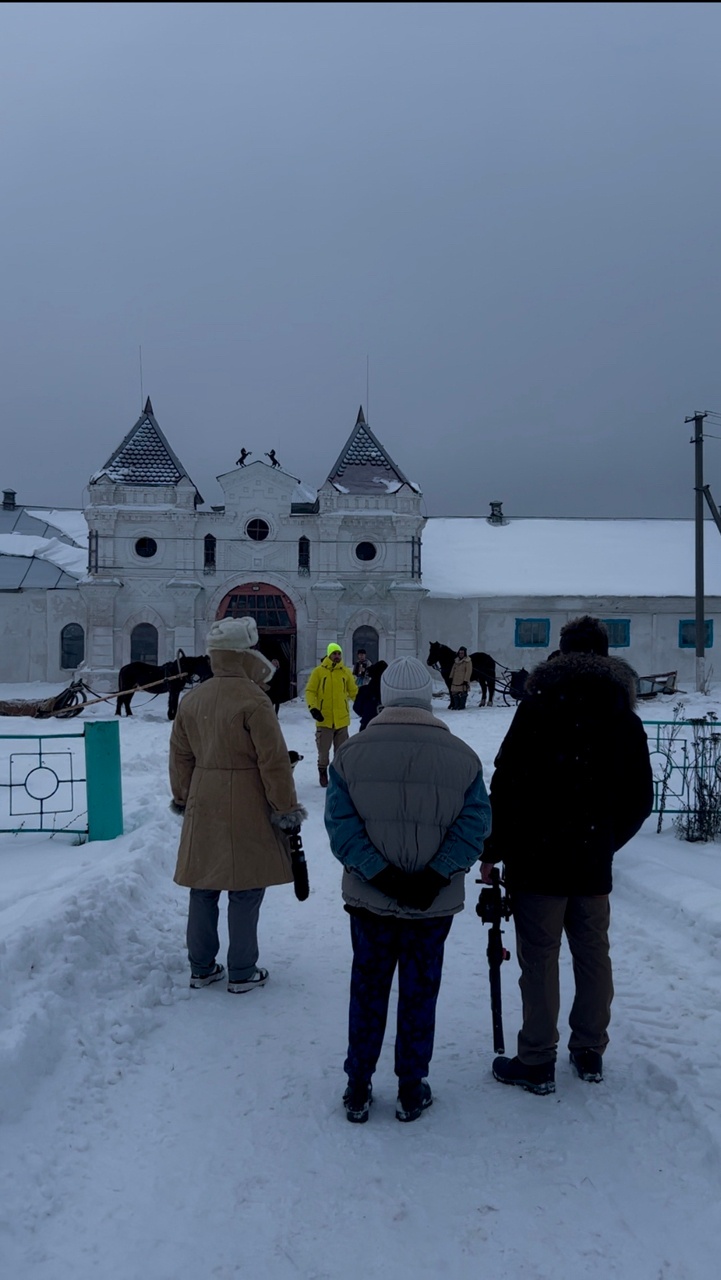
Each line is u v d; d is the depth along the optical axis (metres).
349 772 3.73
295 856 5.07
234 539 29.92
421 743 3.71
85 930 5.28
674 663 34.03
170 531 29.58
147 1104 3.88
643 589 34.03
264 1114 3.79
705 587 34.50
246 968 5.11
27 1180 3.26
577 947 4.02
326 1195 3.24
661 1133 3.60
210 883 4.95
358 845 3.68
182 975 5.31
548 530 39.44
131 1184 3.30
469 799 3.71
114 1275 2.83
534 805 3.89
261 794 5.06
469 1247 2.97
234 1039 4.51
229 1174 3.37
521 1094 3.94
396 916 3.70
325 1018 4.75
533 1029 3.94
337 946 5.89
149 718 22.47
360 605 30.64
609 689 3.94
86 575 29.94
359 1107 3.72
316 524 30.25
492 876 4.10
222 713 5.02
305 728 20.47
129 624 29.38
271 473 30.00
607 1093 3.91
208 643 5.22
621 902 6.59
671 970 5.20
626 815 3.99
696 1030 4.44
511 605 33.41
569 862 3.85
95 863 6.96
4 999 4.31
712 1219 3.08
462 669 24.56
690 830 8.11
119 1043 4.41
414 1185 3.30
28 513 39.75
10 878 6.68
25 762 13.80
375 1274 2.85
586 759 3.86
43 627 31.48
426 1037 3.76
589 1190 3.26
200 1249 2.96
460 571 34.91
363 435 31.59
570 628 4.31
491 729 18.81
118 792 8.17
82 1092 3.92
